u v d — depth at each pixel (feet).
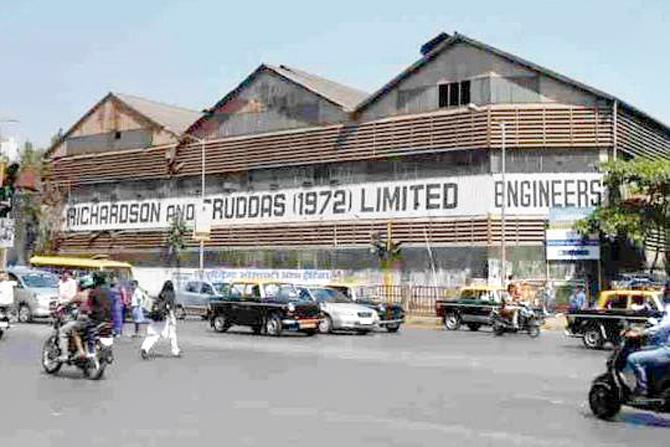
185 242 185.37
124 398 43.55
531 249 143.64
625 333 38.27
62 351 54.13
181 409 39.91
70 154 211.00
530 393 46.93
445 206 150.41
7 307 85.15
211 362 63.16
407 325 127.65
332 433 33.81
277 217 172.04
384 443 31.81
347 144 162.91
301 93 171.32
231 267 177.47
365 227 159.33
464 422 36.88
